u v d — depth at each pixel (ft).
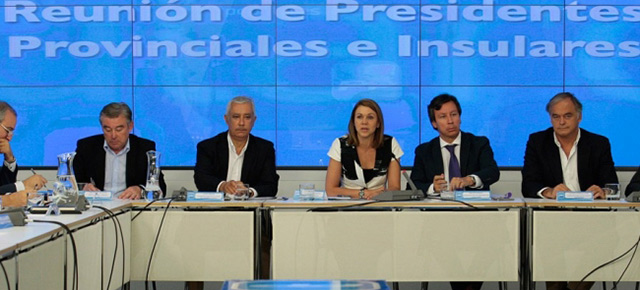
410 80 15.78
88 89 15.79
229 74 15.80
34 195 9.85
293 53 15.81
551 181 12.71
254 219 11.17
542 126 15.74
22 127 15.72
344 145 12.48
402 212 10.94
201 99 15.79
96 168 13.24
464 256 10.93
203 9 15.79
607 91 15.70
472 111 15.75
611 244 10.80
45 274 7.75
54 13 15.78
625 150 15.67
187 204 11.03
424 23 15.75
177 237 11.14
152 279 11.16
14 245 6.63
